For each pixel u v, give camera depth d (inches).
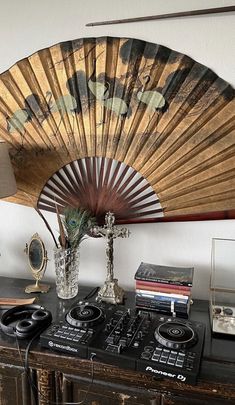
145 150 55.6
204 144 52.9
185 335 42.1
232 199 53.7
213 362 40.6
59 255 56.1
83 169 59.6
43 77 57.8
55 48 56.6
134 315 48.4
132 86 54.1
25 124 60.1
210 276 58.0
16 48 59.2
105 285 56.4
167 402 39.4
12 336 46.0
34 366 43.8
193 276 57.5
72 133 58.2
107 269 58.2
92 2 54.4
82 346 41.0
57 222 62.9
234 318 48.2
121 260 61.8
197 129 52.7
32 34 58.0
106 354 39.9
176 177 55.3
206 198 54.8
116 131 56.2
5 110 60.6
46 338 42.9
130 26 53.6
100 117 56.5
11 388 45.8
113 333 43.3
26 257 67.1
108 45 54.3
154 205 57.9
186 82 52.1
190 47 51.7
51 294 58.8
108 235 55.0
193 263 58.6
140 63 53.3
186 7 51.1
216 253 56.5
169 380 37.9
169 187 56.0
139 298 52.3
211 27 50.5
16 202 64.2
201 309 53.8
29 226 65.6
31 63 58.1
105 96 55.5
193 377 36.7
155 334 42.5
